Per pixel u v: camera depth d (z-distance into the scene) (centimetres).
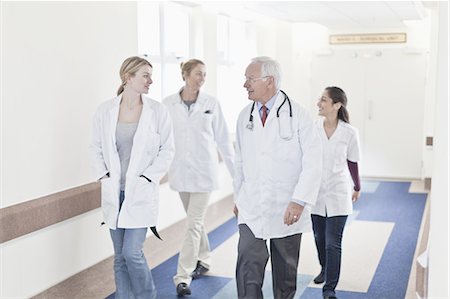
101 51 423
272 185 327
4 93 333
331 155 393
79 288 402
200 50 648
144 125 358
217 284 450
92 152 365
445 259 212
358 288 442
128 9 457
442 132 215
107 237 435
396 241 580
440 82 218
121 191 364
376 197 810
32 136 356
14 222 336
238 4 691
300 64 996
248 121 333
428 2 729
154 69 579
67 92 387
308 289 437
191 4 634
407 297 424
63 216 378
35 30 356
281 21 904
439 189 220
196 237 434
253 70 323
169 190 545
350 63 976
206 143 447
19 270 345
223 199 696
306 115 327
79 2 396
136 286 366
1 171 332
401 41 949
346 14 771
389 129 970
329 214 389
